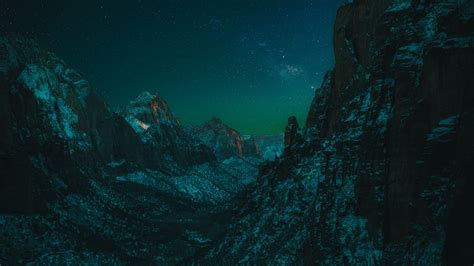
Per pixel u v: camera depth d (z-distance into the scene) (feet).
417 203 137.49
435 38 142.92
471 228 100.17
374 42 188.03
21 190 312.29
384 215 148.77
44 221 317.22
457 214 103.91
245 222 264.93
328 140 229.04
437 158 133.49
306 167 247.29
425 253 125.80
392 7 181.37
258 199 276.62
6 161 312.29
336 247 161.68
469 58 127.85
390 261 137.69
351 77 227.81
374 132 159.12
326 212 178.29
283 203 241.55
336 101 239.50
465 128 118.01
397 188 144.66
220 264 238.07
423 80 139.64
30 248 281.54
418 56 148.97
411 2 174.40
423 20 161.38
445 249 105.81
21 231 292.61
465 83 128.06
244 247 237.86
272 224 233.35
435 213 130.41
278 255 203.10
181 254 347.36
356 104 201.05
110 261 308.19
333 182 188.96
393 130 148.66
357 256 151.02
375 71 167.32
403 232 141.18
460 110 129.39
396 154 146.41
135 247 355.97
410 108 143.43
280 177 272.72
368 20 221.66
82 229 346.95
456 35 139.33
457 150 124.88
